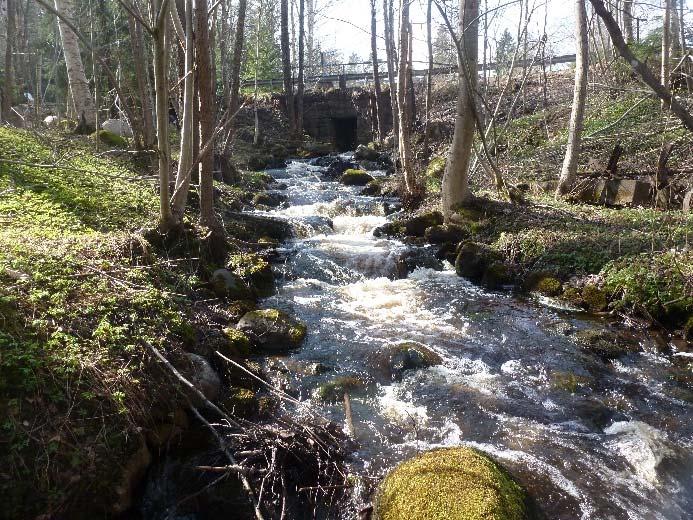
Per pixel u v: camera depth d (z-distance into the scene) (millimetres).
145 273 6055
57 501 3432
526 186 13453
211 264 7855
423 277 9305
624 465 4457
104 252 6102
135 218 8172
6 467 3387
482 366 6137
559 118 18688
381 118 24891
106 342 4473
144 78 12680
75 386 3938
